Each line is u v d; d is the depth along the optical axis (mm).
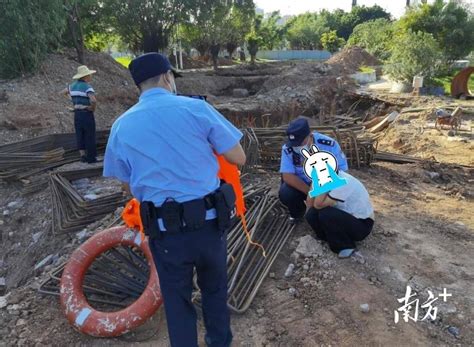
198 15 29891
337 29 76062
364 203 4008
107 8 25281
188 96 2680
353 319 3365
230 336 2961
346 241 4090
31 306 3713
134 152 2471
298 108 18094
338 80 20906
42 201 7164
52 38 15398
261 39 43844
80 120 8273
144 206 2508
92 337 3309
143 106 2514
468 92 17484
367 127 14180
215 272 2695
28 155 8148
